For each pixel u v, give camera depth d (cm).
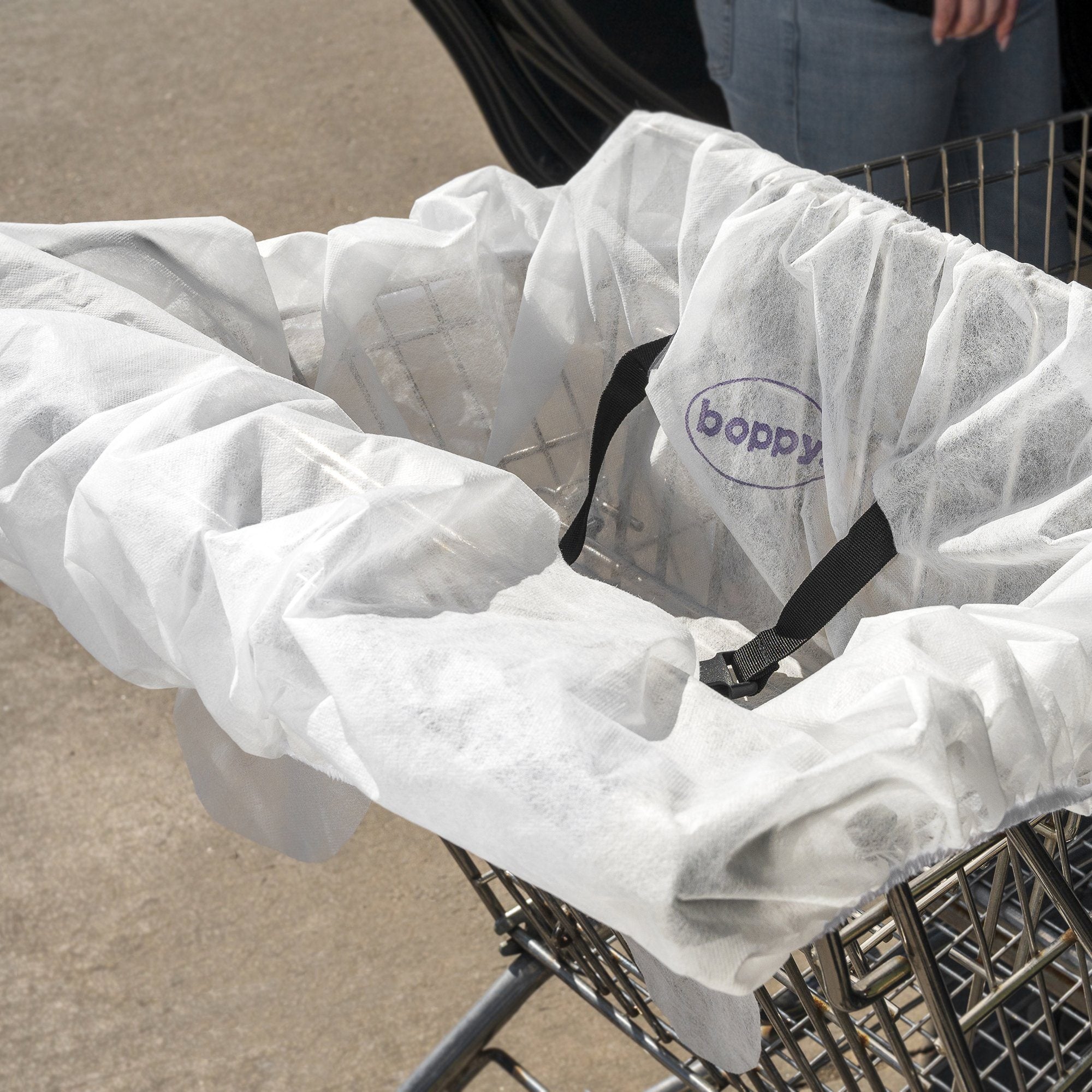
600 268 114
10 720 183
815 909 49
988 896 103
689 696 53
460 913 153
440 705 50
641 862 44
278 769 82
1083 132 119
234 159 302
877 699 52
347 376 110
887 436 102
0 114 331
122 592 65
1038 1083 111
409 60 334
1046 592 69
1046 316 90
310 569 56
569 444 121
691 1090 85
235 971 148
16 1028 144
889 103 149
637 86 197
